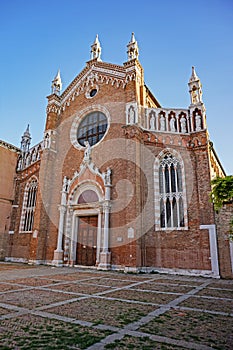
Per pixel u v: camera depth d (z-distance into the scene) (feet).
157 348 16.74
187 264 60.39
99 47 96.73
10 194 101.76
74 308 26.30
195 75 76.64
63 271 62.08
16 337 18.17
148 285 42.83
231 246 57.11
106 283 44.01
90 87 92.27
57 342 17.39
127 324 21.65
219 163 86.63
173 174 69.92
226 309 26.96
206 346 17.26
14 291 34.99
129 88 79.25
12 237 95.76
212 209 61.05
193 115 72.28
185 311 26.02
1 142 101.81
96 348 16.48
